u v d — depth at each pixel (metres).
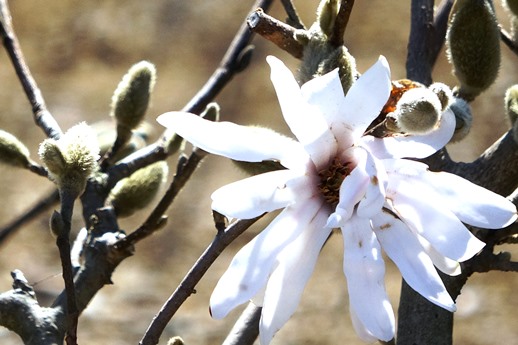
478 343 2.08
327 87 0.67
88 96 2.70
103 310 2.15
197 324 2.08
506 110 0.77
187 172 0.78
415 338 0.76
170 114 0.66
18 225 0.96
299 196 0.67
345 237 0.67
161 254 2.33
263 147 0.67
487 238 0.75
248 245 0.66
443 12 0.87
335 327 2.14
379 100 0.66
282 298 0.66
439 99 0.68
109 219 0.79
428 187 0.67
